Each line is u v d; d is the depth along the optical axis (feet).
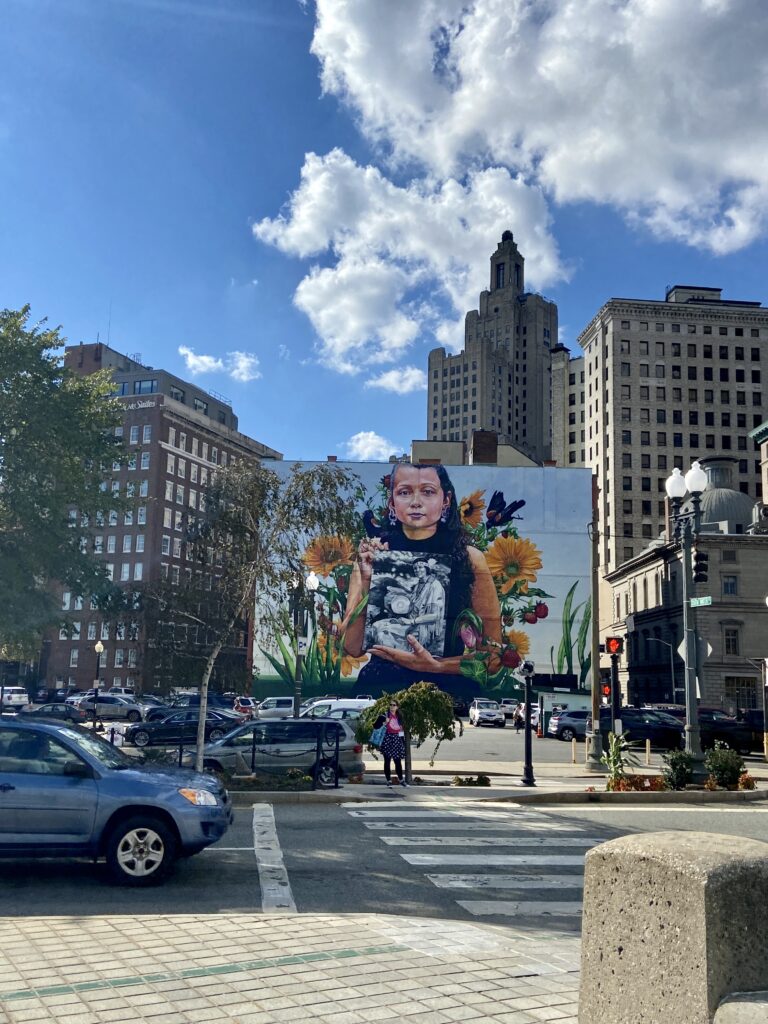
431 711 62.18
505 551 240.32
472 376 621.31
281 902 27.48
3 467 79.46
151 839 29.63
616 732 85.46
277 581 60.70
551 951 19.39
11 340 80.23
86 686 305.12
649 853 10.48
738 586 234.99
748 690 230.27
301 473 62.34
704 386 391.04
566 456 511.40
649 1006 10.09
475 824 43.86
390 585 236.43
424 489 242.58
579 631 237.25
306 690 229.86
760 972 9.72
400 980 16.29
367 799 52.37
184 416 334.85
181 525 63.46
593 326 410.93
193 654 67.36
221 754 61.11
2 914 25.58
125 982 15.89
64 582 82.38
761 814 49.26
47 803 29.37
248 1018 14.01
